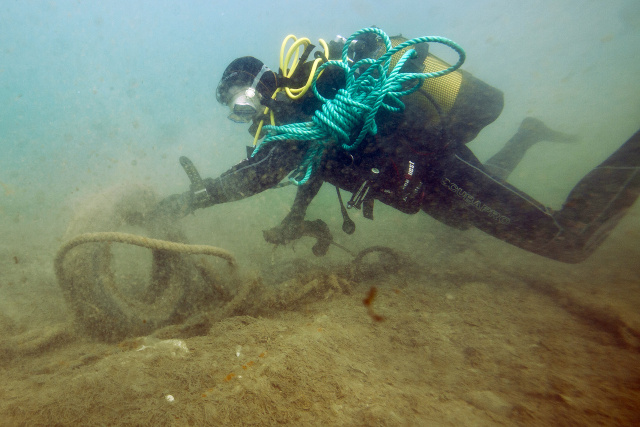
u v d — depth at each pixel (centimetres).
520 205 219
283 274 250
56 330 155
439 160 209
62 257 144
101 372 117
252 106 182
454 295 216
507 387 122
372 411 101
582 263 281
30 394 109
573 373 131
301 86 191
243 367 123
